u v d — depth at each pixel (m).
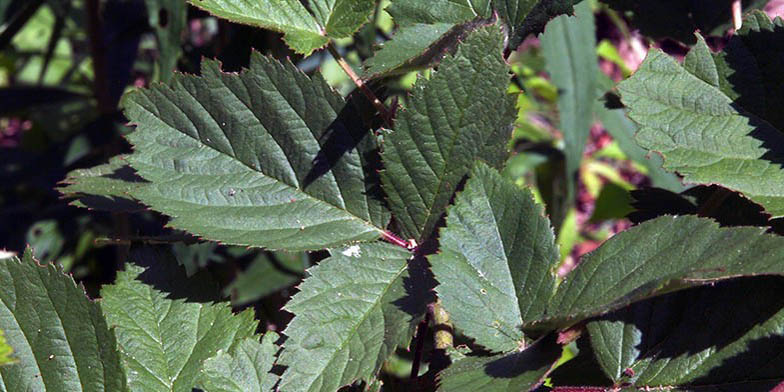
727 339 0.51
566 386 0.52
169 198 0.54
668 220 0.50
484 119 0.53
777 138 0.53
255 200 0.54
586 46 0.96
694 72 0.54
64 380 0.53
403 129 0.53
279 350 0.53
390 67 0.53
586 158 1.40
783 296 0.51
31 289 0.53
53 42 1.04
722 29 0.61
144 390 0.54
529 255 0.51
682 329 0.52
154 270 0.56
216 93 0.55
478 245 0.52
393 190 0.54
